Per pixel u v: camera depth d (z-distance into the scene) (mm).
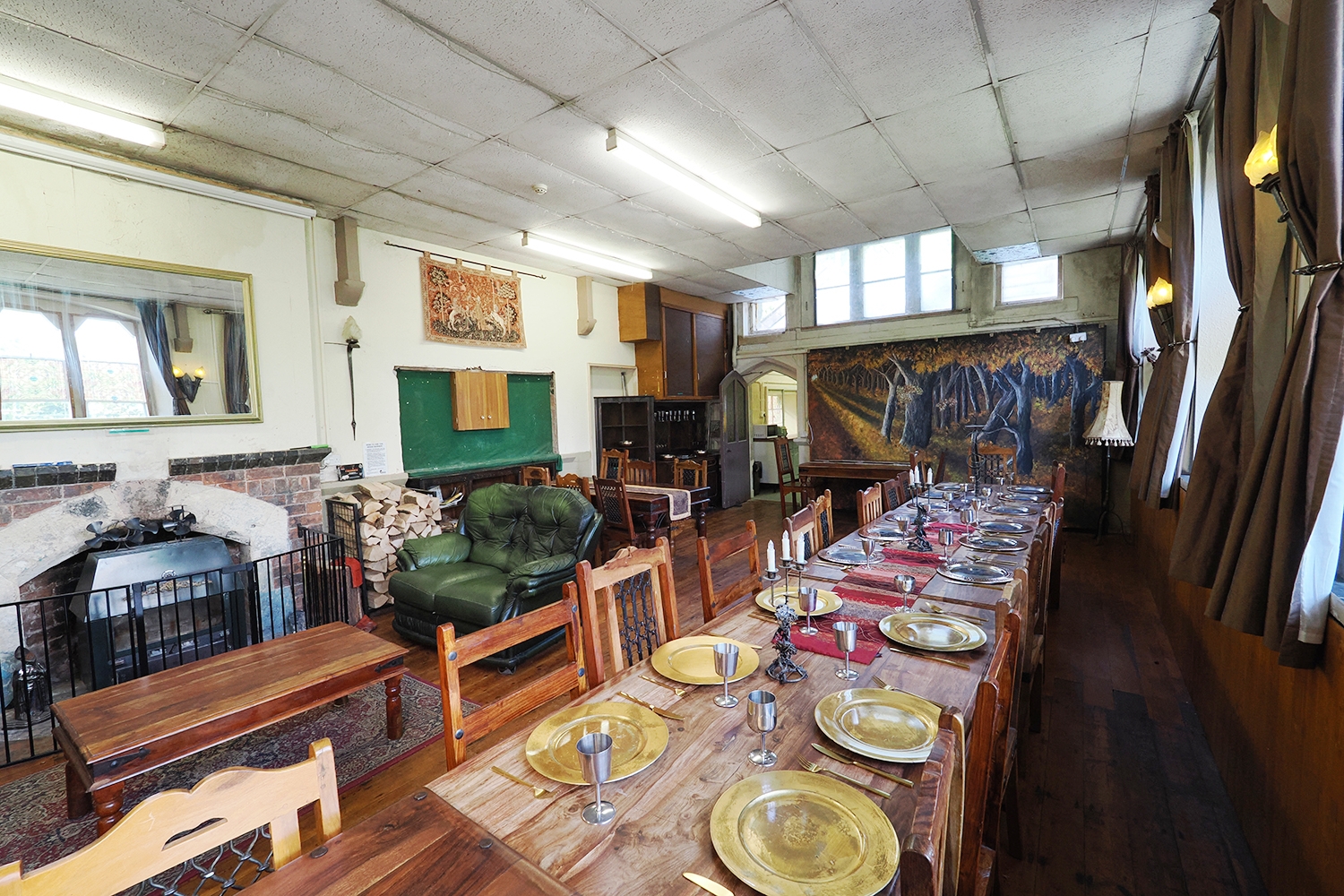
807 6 2305
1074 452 6484
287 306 4078
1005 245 6004
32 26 2264
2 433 2941
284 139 3264
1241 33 2139
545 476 5809
